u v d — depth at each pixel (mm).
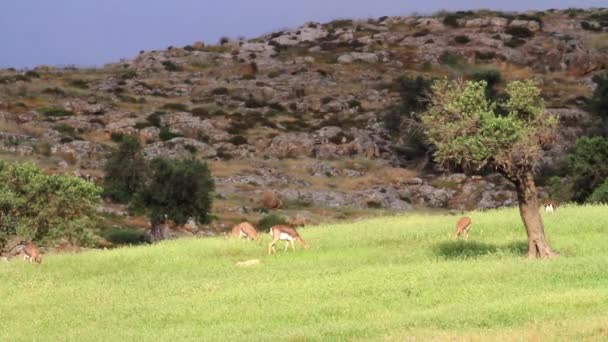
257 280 96750
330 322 73438
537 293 79562
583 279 86062
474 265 97875
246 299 86125
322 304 81438
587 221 124438
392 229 130375
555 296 75688
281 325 74125
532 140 102250
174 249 122125
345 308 79188
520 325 66062
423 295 82938
